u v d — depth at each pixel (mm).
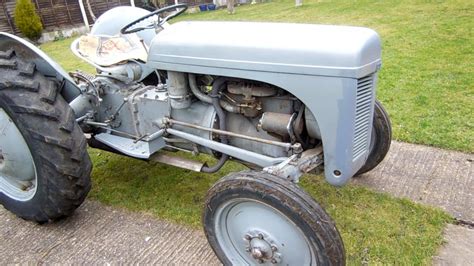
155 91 2352
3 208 2641
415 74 4422
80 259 2115
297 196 1521
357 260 1962
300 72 1600
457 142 2934
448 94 3791
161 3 13734
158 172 2918
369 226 2180
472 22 6633
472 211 2232
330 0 11367
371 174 2656
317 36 1622
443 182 2508
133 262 2068
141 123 2391
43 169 2111
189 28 2004
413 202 2344
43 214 2291
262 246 1737
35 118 2045
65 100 2295
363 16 8344
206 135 2121
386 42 5977
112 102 2479
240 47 1735
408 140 3025
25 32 10898
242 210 1748
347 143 1641
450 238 2059
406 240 2062
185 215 2402
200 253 2100
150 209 2488
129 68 2426
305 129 1836
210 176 2818
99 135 2572
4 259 2148
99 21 2818
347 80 1517
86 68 6449
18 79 2074
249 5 13523
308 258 1650
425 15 7664
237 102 1987
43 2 11680
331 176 1737
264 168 1796
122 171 2973
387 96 3861
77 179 2150
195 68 1896
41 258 2139
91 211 2514
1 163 2383
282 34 1708
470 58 4812
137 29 2445
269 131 1878
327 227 1497
